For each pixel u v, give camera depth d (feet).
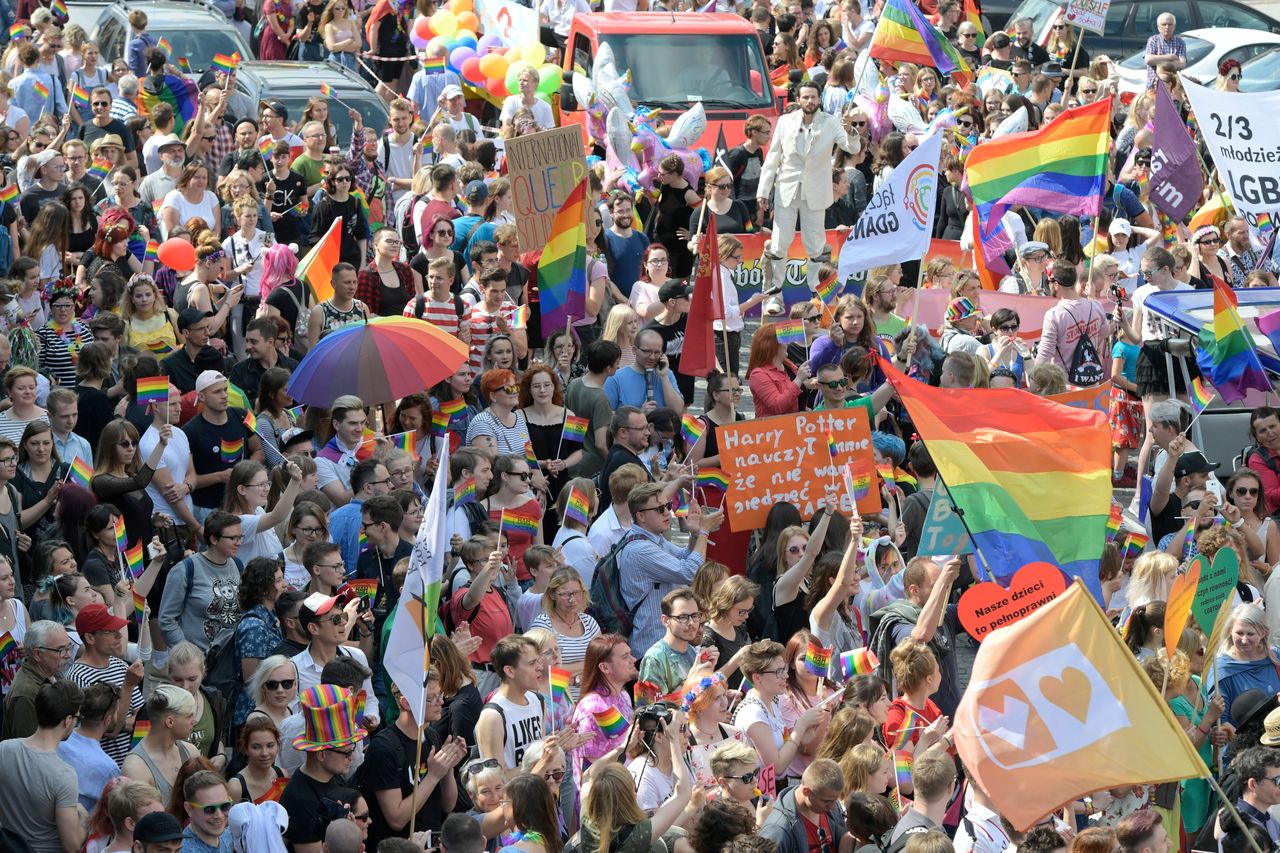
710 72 290.15
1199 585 128.06
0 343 158.81
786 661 119.55
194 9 341.21
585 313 193.26
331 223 210.59
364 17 359.87
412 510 134.62
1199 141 284.61
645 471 146.41
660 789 105.81
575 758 113.50
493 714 112.78
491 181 208.44
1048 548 125.59
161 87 267.59
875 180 258.98
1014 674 96.78
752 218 250.78
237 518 130.52
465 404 166.40
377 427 170.91
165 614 128.88
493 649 125.18
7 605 121.29
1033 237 226.58
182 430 152.56
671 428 160.15
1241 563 143.23
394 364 155.02
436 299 183.32
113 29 333.01
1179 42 331.57
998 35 325.42
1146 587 136.46
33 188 207.82
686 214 226.79
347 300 181.88
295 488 141.49
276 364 170.71
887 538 142.51
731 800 98.78
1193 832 123.85
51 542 126.93
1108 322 197.67
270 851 99.45
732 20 302.04
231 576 130.62
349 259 211.61
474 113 308.60
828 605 133.08
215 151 248.93
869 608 136.98
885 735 116.26
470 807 112.06
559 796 112.68
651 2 346.33
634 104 283.18
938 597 122.93
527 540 144.77
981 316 204.95
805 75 308.81
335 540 138.72
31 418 151.33
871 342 180.24
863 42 327.06
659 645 123.85
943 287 210.18
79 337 175.11
